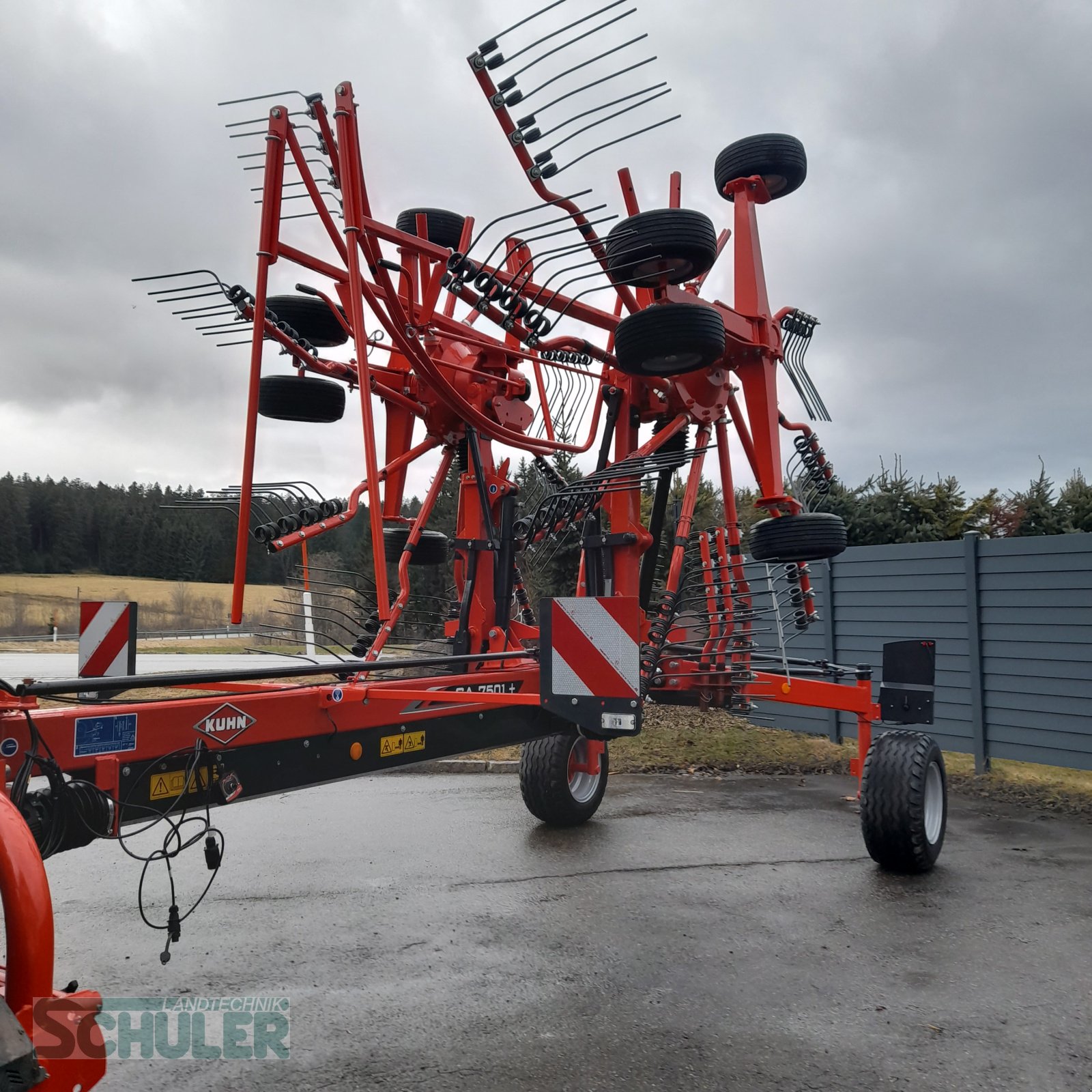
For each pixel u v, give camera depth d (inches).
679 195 246.4
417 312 211.2
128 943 153.9
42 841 97.8
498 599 233.3
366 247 181.5
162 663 648.4
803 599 277.6
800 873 196.5
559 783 231.3
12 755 98.3
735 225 245.0
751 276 241.3
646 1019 125.3
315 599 255.4
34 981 68.5
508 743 186.4
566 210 206.4
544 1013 127.3
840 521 244.4
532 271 201.0
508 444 234.2
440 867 199.9
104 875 194.1
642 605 248.7
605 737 154.2
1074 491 511.8
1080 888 186.7
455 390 230.5
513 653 189.3
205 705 122.0
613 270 180.2
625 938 156.3
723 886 186.7
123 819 110.8
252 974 140.8
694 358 180.1
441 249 189.0
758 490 253.9
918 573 339.3
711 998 132.2
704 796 279.4
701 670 245.6
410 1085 107.8
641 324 178.2
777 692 231.3
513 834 230.2
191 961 145.9
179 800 118.7
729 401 262.4
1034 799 276.1
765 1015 126.5
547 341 220.4
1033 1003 130.3
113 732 109.7
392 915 168.6
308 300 217.6
